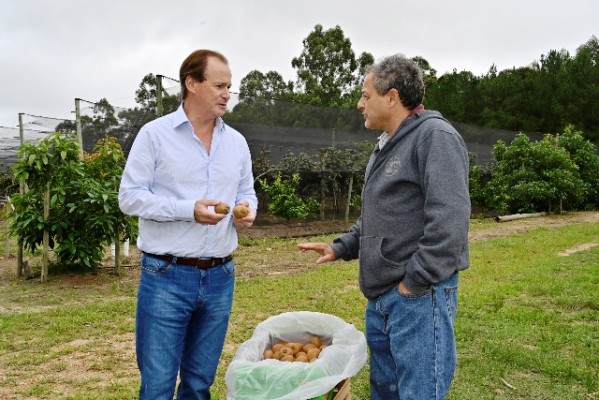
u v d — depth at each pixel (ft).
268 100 41.96
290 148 44.11
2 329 16.99
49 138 24.11
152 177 8.81
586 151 68.03
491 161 65.87
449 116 108.58
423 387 8.31
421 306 8.27
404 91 8.59
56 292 22.54
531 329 17.17
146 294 8.87
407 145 8.51
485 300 20.81
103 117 34.94
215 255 8.99
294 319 10.18
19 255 25.38
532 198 60.03
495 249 33.55
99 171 26.11
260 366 8.41
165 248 8.69
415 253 8.13
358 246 10.25
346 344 9.18
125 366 14.24
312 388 8.11
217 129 9.22
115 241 25.30
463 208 7.95
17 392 12.51
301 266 29.37
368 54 103.71
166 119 8.93
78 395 12.25
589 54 113.19
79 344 15.96
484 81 108.47
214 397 12.23
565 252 33.45
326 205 49.73
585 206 67.72
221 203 8.36
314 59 100.83
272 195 44.06
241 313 19.30
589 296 21.16
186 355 9.53
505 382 13.16
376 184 8.86
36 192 24.84
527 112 103.50
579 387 13.03
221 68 8.63
